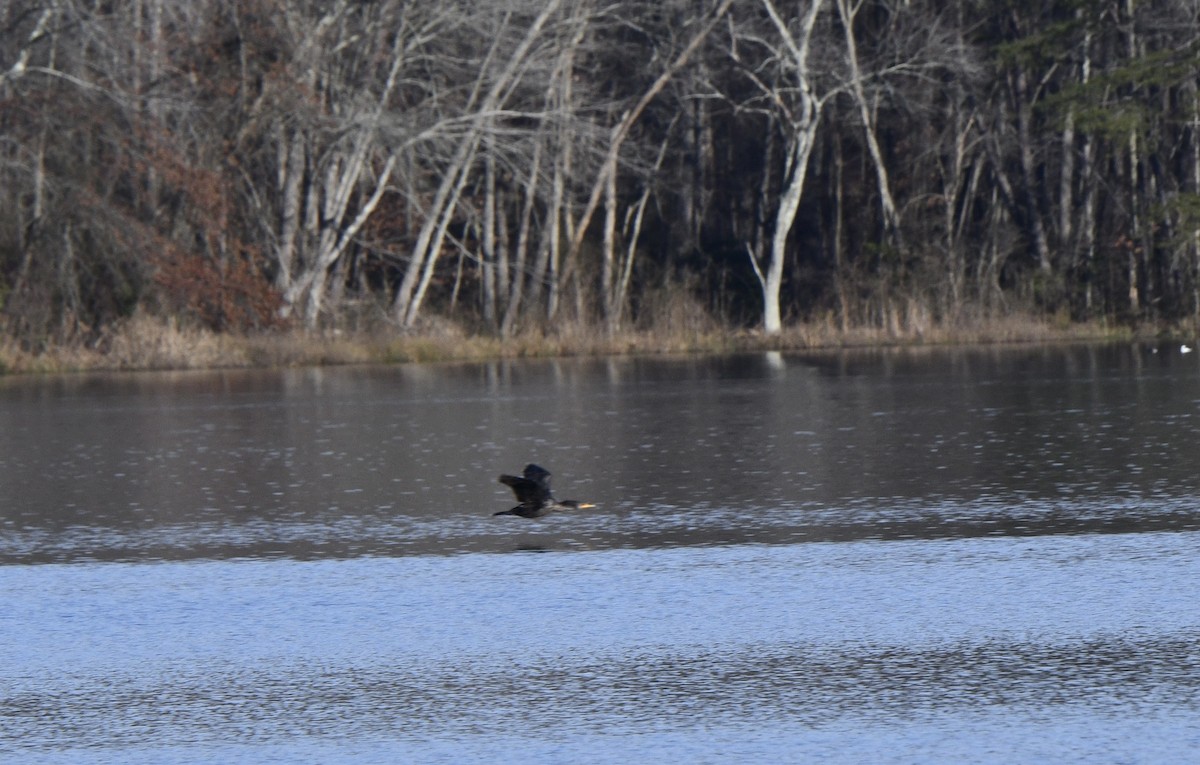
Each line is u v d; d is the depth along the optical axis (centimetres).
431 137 8531
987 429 4350
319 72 8406
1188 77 9488
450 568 2612
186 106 7662
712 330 9244
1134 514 2964
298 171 8525
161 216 8006
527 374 7012
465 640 2186
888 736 1806
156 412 5284
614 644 2156
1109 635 2150
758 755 1759
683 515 3048
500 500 3269
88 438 4488
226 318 8031
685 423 4650
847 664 2052
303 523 3030
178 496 3381
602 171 9325
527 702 1938
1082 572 2502
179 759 1781
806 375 6600
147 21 8212
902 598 2361
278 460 3947
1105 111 9244
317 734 1847
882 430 4372
